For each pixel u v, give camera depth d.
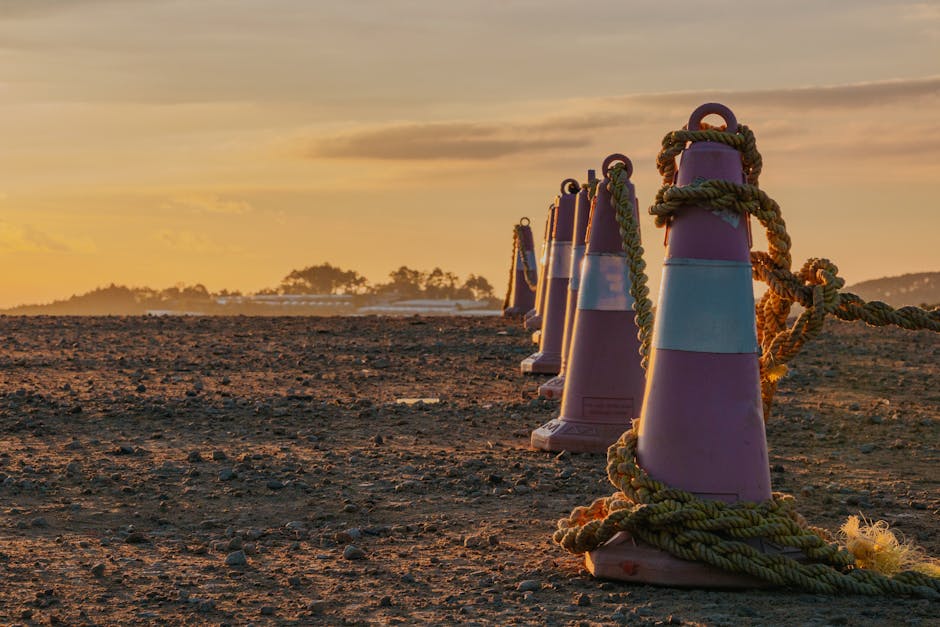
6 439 9.86
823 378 14.12
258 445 9.77
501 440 10.31
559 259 14.82
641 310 7.47
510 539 6.86
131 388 12.91
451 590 5.79
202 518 7.36
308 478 8.52
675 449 5.86
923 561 6.32
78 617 5.25
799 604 5.50
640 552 5.84
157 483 8.26
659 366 5.97
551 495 8.12
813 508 7.84
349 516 7.44
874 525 6.30
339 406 11.94
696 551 5.67
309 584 5.88
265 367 15.15
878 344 17.33
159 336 18.97
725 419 5.82
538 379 14.34
